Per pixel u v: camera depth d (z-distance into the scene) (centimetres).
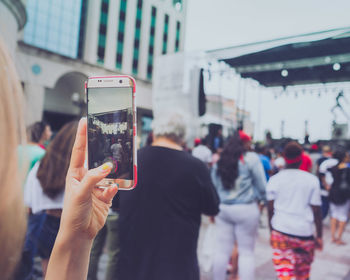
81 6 1238
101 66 1332
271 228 239
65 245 51
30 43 1052
